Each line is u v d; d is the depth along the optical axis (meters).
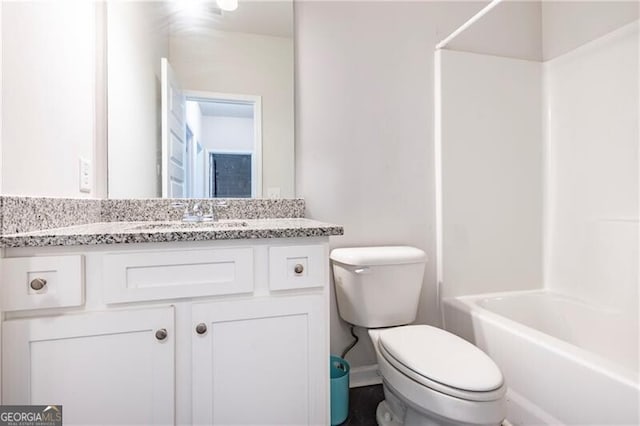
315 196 1.59
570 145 1.76
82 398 0.83
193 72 1.48
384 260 1.42
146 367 0.87
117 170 1.38
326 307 1.03
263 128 1.54
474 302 1.66
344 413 1.38
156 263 0.88
